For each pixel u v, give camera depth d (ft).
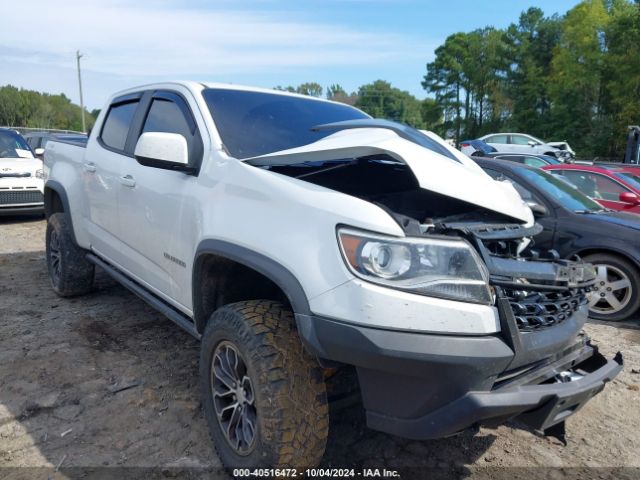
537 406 6.95
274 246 7.36
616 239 16.69
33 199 29.86
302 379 7.31
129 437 9.29
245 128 10.34
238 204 8.22
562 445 9.85
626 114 123.24
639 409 11.37
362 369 6.79
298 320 6.93
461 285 6.70
